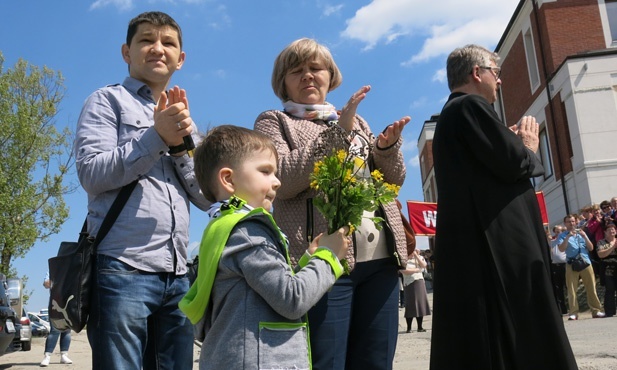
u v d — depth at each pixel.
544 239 3.08
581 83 19.45
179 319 2.99
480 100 3.11
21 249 26.94
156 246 2.88
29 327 13.12
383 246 2.97
